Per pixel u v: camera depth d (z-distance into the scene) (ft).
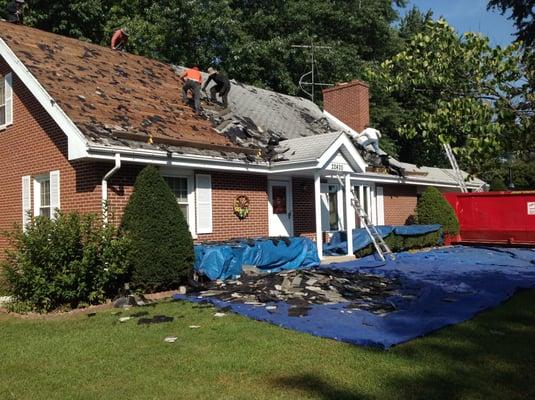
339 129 75.56
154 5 96.32
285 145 52.90
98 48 55.67
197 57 96.99
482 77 18.92
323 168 48.73
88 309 31.76
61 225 32.22
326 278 36.65
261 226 51.37
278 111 68.54
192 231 44.57
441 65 19.63
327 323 25.67
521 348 21.53
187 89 52.24
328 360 20.24
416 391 16.85
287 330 25.03
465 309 28.89
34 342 23.89
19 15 54.34
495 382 17.62
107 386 17.97
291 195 56.03
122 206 38.58
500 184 108.06
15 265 33.14
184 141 42.52
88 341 23.67
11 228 45.75
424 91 21.06
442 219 69.72
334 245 55.98
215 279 39.27
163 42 95.14
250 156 47.67
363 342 22.25
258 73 105.09
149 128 42.39
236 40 100.22
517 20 92.63
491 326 25.53
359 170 53.62
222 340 23.31
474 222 70.18
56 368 20.07
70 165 39.70
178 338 23.76
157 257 35.14
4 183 47.16
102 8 91.40
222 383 17.97
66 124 37.35
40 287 31.19
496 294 33.37
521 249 64.18
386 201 75.41
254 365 19.77
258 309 28.76
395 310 28.78
